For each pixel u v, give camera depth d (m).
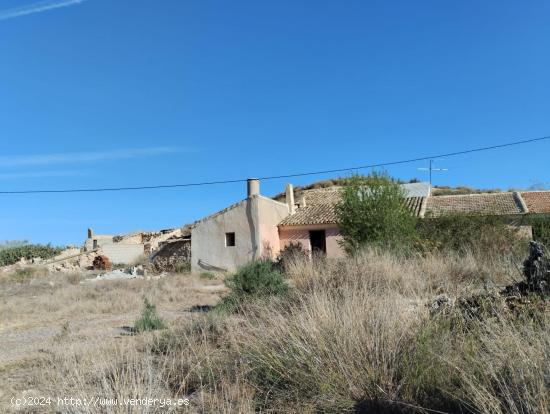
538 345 4.12
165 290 18.55
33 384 6.17
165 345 7.30
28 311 14.45
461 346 4.69
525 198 30.84
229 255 30.95
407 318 5.58
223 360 6.03
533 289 6.68
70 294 18.20
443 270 11.22
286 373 5.23
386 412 4.34
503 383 3.88
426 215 21.48
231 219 31.17
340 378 4.82
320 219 32.19
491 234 15.59
